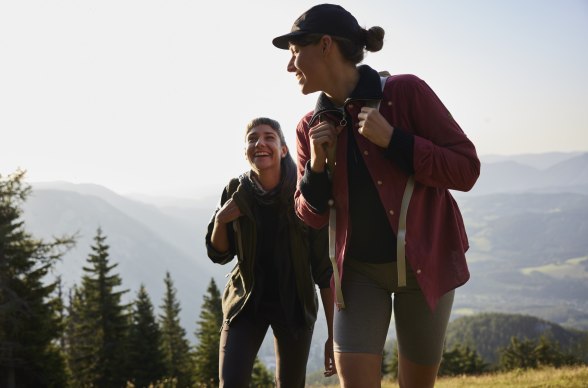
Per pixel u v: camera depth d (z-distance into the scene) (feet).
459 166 7.61
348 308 8.52
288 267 11.83
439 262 8.30
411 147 7.51
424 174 7.64
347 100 7.98
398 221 7.99
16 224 89.45
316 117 8.55
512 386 35.09
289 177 11.66
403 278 8.04
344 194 8.37
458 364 193.57
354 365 8.26
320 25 7.94
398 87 8.02
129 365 144.97
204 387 44.86
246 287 11.82
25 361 88.22
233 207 11.64
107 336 146.41
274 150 11.50
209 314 173.99
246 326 11.91
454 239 8.38
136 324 152.66
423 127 7.98
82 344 142.00
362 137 8.11
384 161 8.02
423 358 8.52
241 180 11.81
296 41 8.06
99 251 149.07
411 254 7.99
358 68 8.27
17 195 89.35
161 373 148.56
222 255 12.25
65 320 99.91
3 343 85.61
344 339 8.41
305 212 9.10
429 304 8.02
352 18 8.12
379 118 7.63
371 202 8.25
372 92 7.93
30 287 90.89
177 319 195.42
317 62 8.07
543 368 48.24
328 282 11.99
